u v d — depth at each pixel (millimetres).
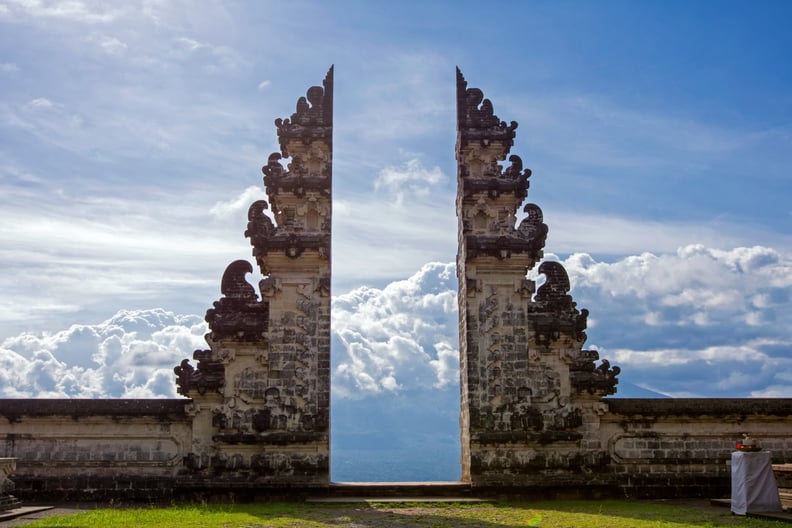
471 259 36094
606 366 35969
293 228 36062
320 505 31109
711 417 35875
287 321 35156
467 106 38062
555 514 28391
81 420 34000
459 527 24750
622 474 35188
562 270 37469
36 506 30656
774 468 30000
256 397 34562
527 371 35469
